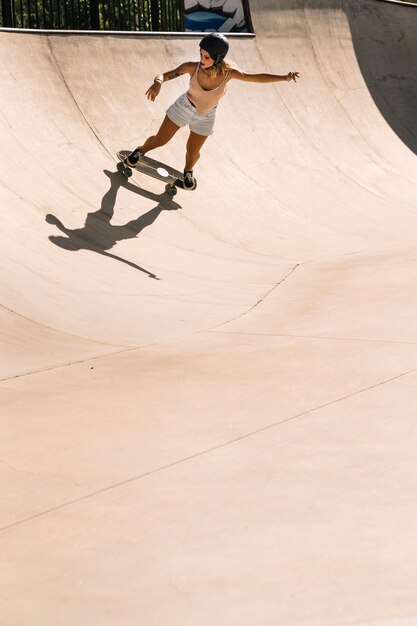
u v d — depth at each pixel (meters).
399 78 15.13
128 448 3.56
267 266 8.00
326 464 3.33
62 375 4.71
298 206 10.45
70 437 3.71
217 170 10.11
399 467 3.27
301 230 9.70
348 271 7.57
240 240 8.82
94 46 9.99
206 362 4.95
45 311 5.80
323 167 11.82
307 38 13.89
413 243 9.27
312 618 2.26
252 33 12.98
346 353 5.00
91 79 9.67
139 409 4.09
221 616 2.28
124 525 2.84
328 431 3.71
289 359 4.93
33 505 3.02
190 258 7.82
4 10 10.07
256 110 11.85
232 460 3.40
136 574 2.51
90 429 3.81
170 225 8.41
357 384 4.39
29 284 6.07
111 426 3.85
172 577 2.49
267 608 2.31
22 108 8.53
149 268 7.21
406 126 14.30
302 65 13.45
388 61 15.19
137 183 8.84
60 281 6.34
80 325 5.75
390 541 2.67
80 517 2.91
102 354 5.18
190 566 2.55
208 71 8.20
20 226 6.89
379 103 14.33
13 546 2.71
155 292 6.68
